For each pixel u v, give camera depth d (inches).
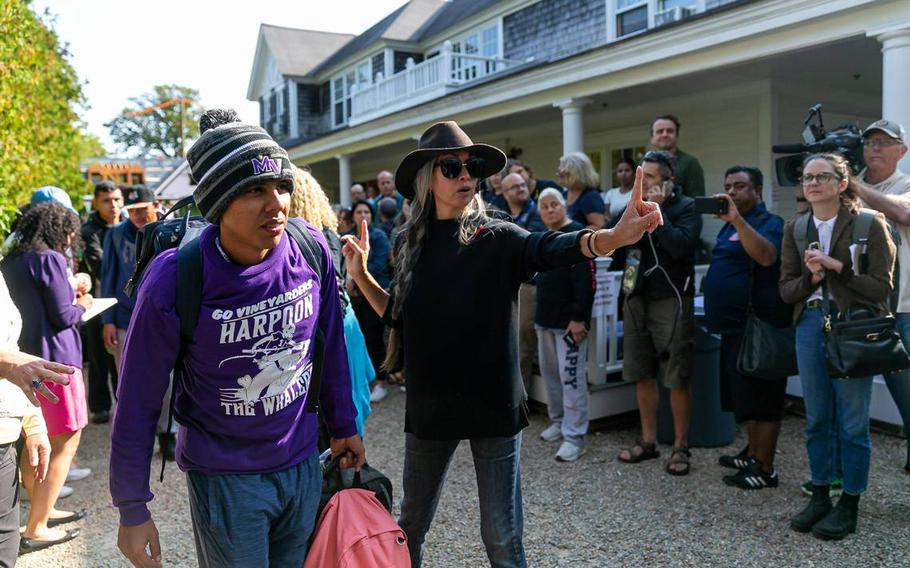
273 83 1021.8
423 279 87.7
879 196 130.6
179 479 163.2
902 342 127.0
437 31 683.4
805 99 351.6
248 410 64.7
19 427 89.0
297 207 101.5
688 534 125.2
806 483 140.6
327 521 72.6
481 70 599.5
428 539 128.0
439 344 85.9
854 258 114.2
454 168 85.4
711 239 363.6
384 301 100.0
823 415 122.0
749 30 245.9
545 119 444.5
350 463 78.8
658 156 148.2
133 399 62.7
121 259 189.3
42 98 321.7
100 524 140.9
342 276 104.5
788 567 111.9
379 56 768.3
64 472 131.6
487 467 86.7
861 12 217.6
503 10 558.3
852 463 118.7
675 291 151.6
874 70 315.0
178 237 79.2
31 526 129.9
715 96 358.0
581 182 196.7
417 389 88.0
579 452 167.2
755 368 134.9
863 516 128.4
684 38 269.3
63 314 130.0
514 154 471.2
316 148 631.2
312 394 71.1
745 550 118.3
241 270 62.4
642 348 159.3
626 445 176.2
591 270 164.1
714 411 171.3
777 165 147.9
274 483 66.6
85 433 209.3
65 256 142.1
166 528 137.1
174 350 63.0
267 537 66.7
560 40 505.7
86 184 404.2
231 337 62.4
